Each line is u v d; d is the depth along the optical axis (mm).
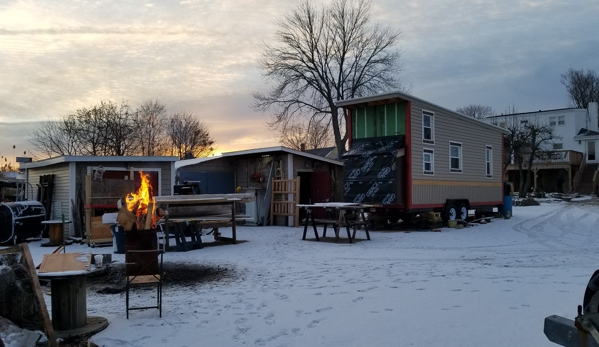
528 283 7000
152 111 43438
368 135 16953
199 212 12609
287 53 31875
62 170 15367
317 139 43250
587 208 26594
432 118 16969
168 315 5680
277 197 18781
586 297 3084
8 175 25328
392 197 15492
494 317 5211
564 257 9836
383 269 8539
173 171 15977
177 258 10391
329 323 5230
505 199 20953
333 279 7707
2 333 4371
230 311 5828
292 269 8789
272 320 5414
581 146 42844
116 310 6000
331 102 32094
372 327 5031
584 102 57719
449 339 4566
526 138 37219
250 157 20328
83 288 5223
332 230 16406
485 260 9492
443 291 6570
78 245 13328
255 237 14406
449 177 17734
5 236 13773
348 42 31516
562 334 2904
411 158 15789
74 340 4840
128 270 5785
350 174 16672
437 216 16812
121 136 35812
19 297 4801
